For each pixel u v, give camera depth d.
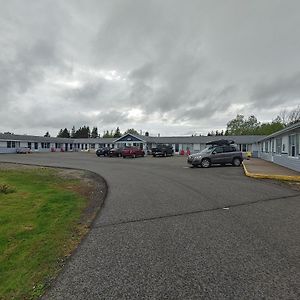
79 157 39.72
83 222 6.80
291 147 19.50
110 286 3.64
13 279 3.97
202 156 22.27
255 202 8.67
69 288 3.62
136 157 40.31
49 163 27.34
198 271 4.00
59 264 4.38
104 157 40.22
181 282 3.69
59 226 6.49
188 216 7.06
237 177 15.27
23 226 6.57
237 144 49.69
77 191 11.55
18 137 57.97
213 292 3.43
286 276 3.81
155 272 4.00
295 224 6.27
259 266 4.12
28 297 3.46
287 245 4.97
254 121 87.88
